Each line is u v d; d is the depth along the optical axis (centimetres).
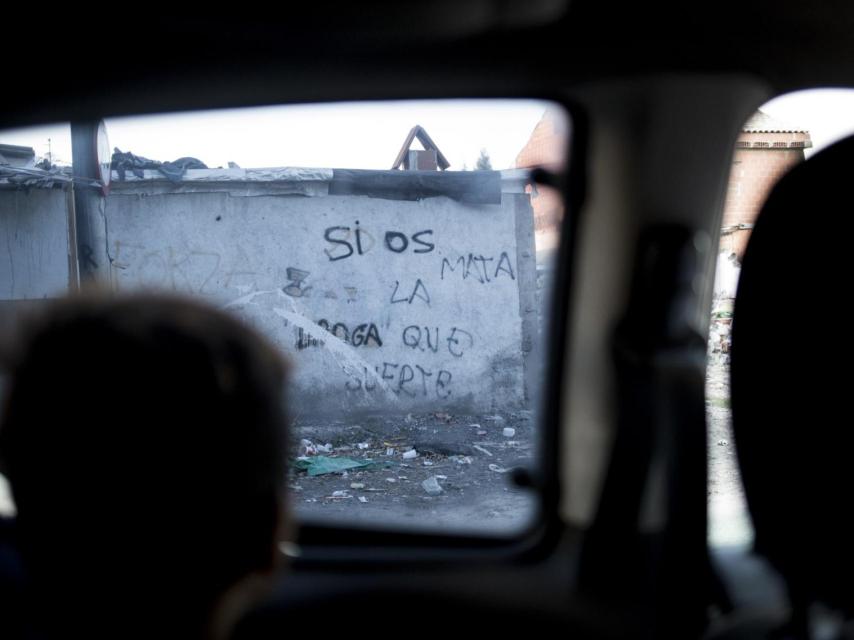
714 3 150
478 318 1158
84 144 507
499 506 541
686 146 165
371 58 158
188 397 70
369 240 1138
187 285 1084
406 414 1144
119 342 69
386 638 162
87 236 808
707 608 153
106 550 69
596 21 150
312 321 1127
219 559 73
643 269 159
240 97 173
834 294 123
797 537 129
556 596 162
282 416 79
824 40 163
